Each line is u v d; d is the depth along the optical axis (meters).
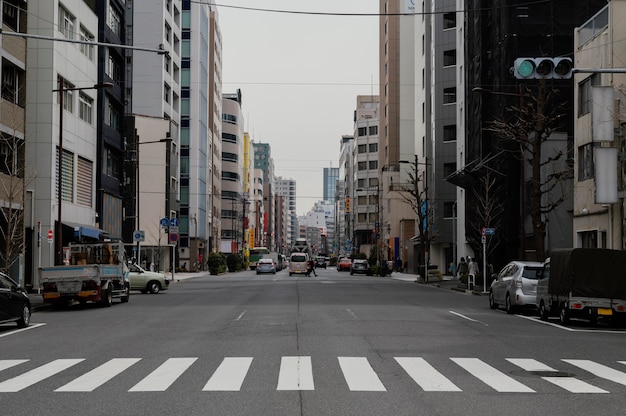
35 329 17.95
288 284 44.69
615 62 27.62
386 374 10.43
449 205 67.94
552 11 43.59
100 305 25.66
